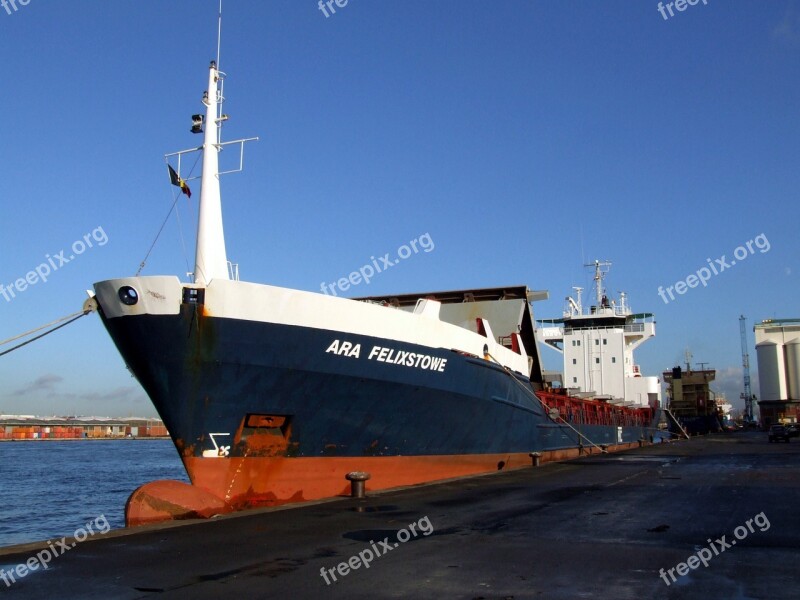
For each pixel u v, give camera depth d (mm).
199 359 14023
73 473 47156
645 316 54062
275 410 15062
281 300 14641
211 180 15961
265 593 7359
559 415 30797
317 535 10898
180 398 14242
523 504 14500
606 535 10617
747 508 13211
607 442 41156
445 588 7465
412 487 17906
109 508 29578
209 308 13883
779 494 15375
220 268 15641
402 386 17141
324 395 15672
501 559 8922
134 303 13883
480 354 20734
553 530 11172
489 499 15406
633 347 54406
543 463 27250
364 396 16406
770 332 114750
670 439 63594
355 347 15867
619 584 7512
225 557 9250
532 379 31609
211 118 16203
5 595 7410
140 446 99000
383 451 17562
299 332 14875
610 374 51125
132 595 7344
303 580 7930
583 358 52281
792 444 46156
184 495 13250
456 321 28047
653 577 7816
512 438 24156
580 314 53812
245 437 14977
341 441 16484
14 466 54125
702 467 24062
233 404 14531
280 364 14758
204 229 15641
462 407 19703
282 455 15570
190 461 14508
